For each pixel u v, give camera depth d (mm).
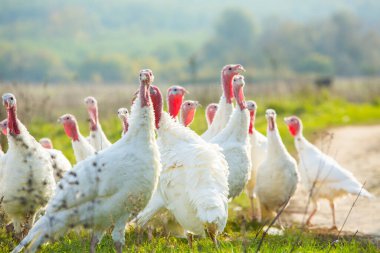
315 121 30203
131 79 107625
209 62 128250
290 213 13953
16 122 10039
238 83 11359
